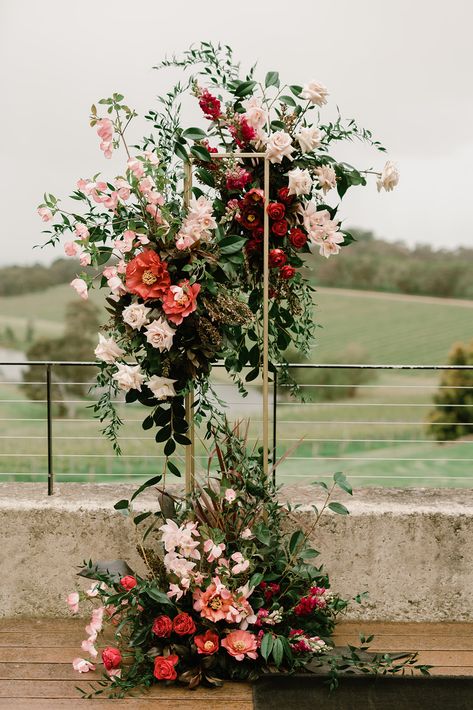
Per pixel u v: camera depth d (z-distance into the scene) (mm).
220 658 2854
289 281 3090
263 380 3037
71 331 24422
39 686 2799
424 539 3367
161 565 3062
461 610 3395
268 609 2963
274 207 2900
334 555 3383
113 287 2836
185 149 2891
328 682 2779
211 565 2959
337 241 2988
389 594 3395
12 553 3398
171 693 2764
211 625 2836
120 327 2912
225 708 2662
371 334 26672
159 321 2750
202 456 3520
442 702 2691
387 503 3449
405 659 3012
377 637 3225
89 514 3375
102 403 3045
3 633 3256
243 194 3031
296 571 2951
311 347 3234
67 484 3680
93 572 2963
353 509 3373
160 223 2848
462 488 3693
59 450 16359
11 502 3408
